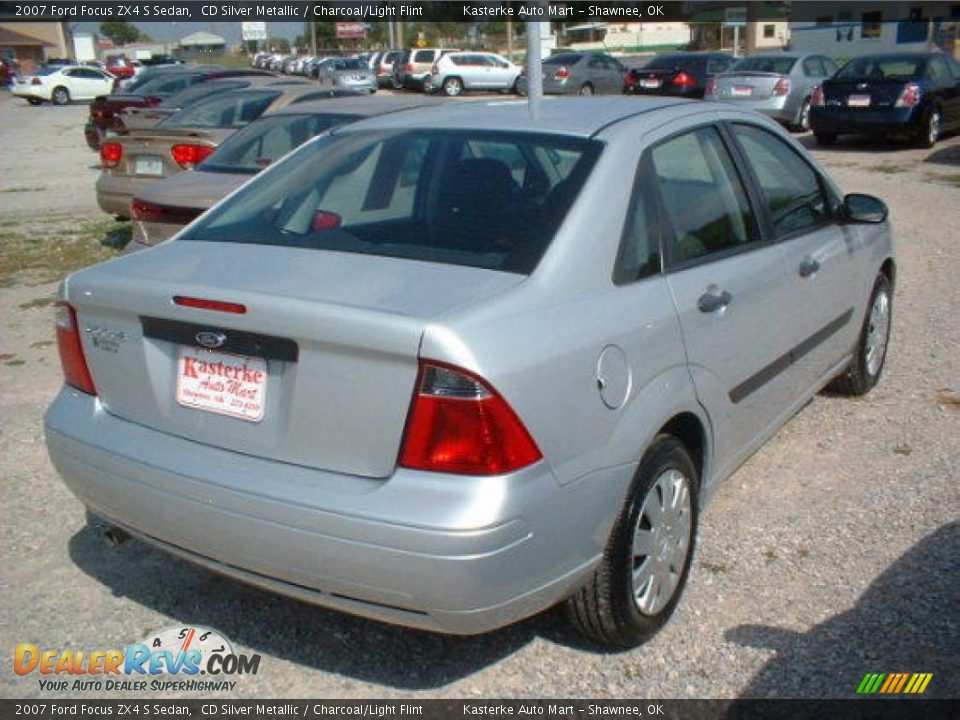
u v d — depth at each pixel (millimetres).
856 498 4164
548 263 2879
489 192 3213
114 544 3410
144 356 2982
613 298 2977
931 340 6262
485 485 2543
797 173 4383
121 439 3025
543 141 3373
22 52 75500
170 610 3469
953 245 8906
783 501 4156
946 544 3764
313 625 3389
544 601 2773
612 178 3178
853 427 4914
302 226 3348
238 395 2820
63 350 3260
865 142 17359
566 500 2721
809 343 4316
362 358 2596
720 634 3271
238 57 114062
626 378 2928
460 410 2525
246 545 2760
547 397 2658
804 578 3568
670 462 3188
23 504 4223
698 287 3342
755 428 3918
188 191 6855
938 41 35156
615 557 2977
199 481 2803
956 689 2980
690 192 3545
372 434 2613
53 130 26781
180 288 2838
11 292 8039
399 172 3430
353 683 3092
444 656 3211
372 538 2566
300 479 2695
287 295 2705
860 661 3113
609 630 3070
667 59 23453
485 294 2723
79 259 9273
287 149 7539
